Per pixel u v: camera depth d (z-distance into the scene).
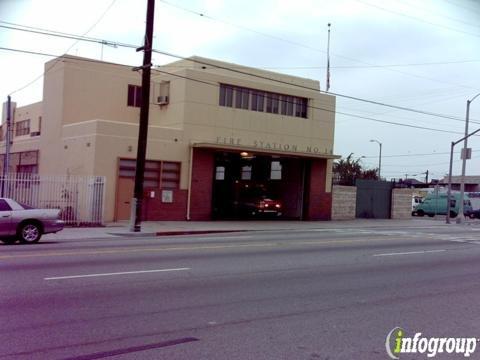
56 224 17.30
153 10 22.08
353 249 17.06
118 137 26.31
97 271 10.82
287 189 35.81
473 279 11.95
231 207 33.72
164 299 8.58
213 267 11.98
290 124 32.88
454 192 52.97
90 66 30.66
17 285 9.20
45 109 32.22
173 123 29.31
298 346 6.41
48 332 6.60
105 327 6.89
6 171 28.67
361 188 38.94
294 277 11.20
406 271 12.77
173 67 30.38
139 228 21.86
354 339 6.80
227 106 30.25
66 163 28.80
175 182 28.12
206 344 6.34
